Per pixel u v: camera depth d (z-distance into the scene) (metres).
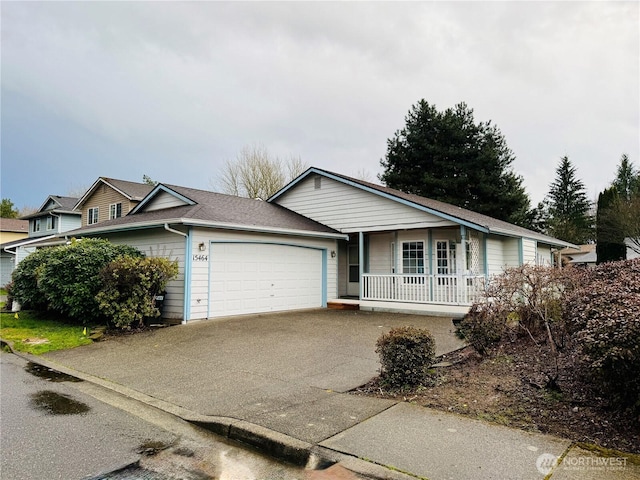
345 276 16.09
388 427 3.89
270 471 3.28
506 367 5.65
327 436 3.70
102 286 9.73
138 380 5.88
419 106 30.12
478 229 11.45
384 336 5.43
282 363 6.61
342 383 5.49
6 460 3.45
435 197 28.70
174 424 4.30
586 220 43.62
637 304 3.72
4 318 11.77
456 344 7.66
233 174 31.34
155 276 9.82
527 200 29.47
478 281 11.45
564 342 5.97
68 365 6.88
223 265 11.26
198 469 3.31
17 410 4.72
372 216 14.02
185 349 7.71
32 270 11.38
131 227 11.30
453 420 4.03
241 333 9.02
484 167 28.55
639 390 3.48
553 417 3.98
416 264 13.88
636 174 40.81
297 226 13.39
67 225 29.39
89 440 3.88
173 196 13.59
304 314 11.98
